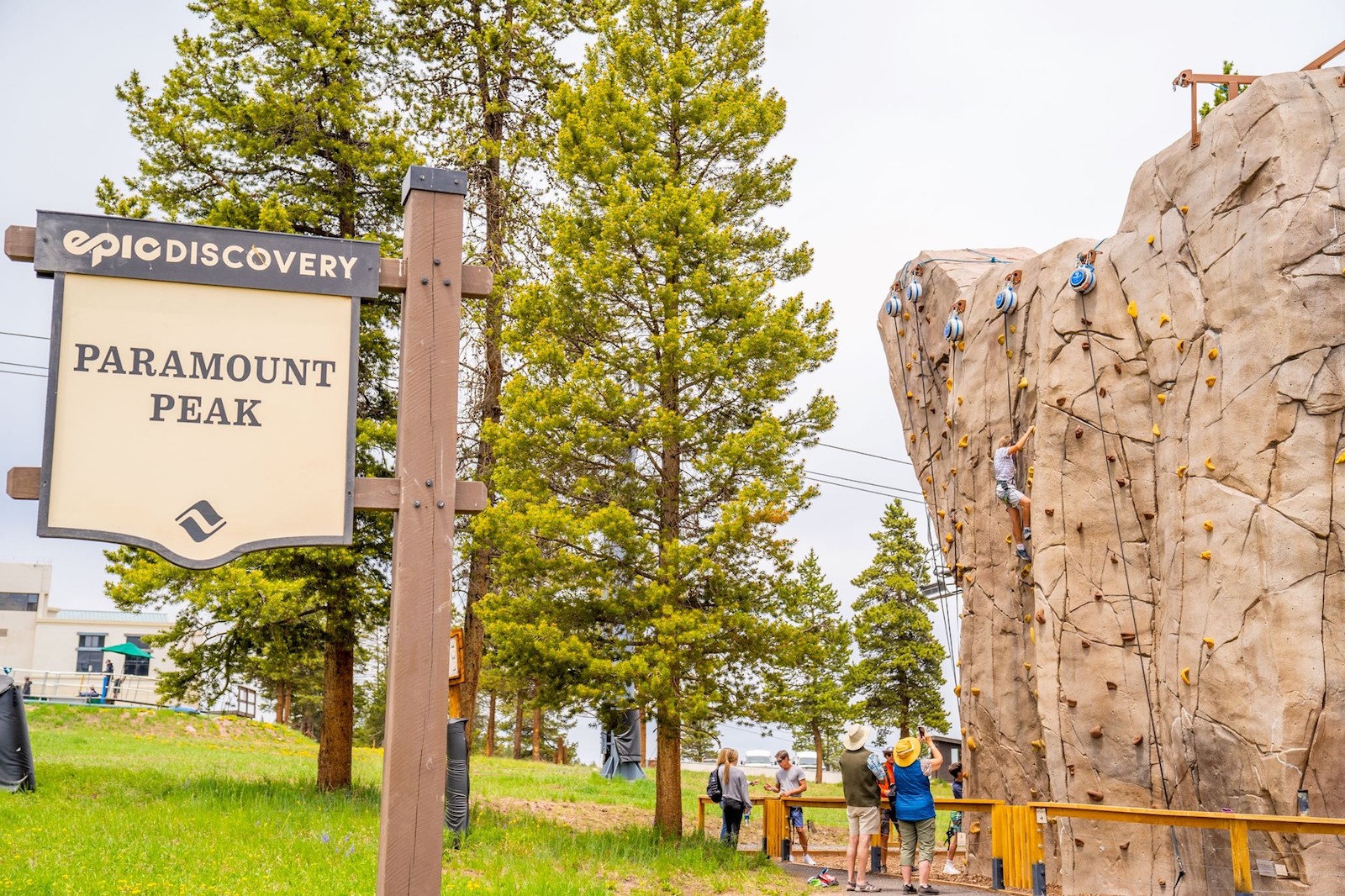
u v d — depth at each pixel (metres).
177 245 6.80
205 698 19.16
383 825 6.64
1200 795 11.69
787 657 17.09
